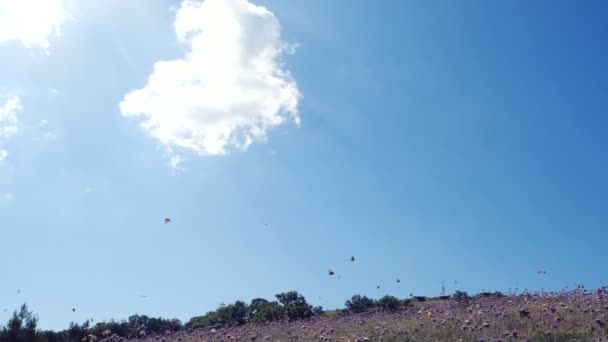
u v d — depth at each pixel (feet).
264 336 56.24
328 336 51.96
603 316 44.32
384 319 61.52
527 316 47.37
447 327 48.01
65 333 75.87
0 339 67.00
